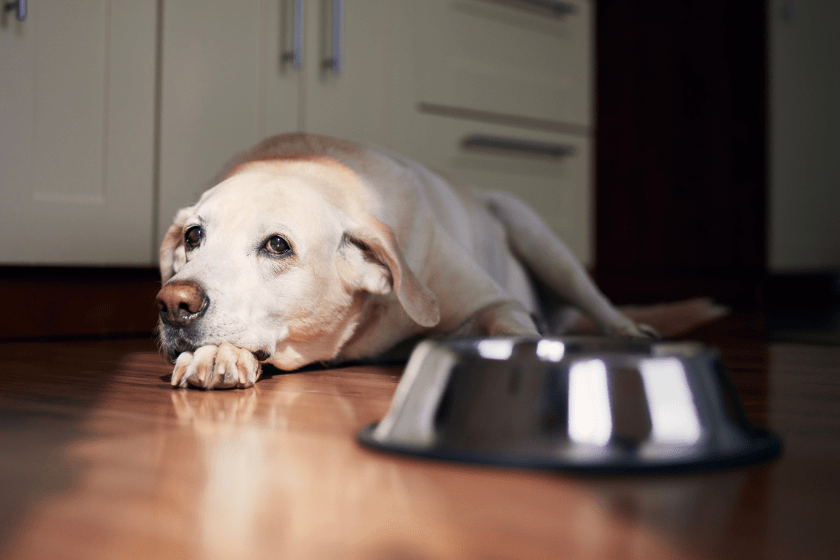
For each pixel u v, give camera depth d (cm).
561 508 57
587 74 325
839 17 456
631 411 67
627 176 405
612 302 386
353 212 141
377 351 153
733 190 416
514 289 199
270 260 126
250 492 61
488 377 71
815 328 265
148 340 207
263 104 239
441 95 280
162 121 221
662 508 57
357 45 257
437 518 54
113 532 51
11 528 52
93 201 210
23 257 199
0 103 194
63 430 85
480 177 293
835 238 464
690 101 410
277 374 137
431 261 155
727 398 73
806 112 439
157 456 73
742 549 48
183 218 141
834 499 59
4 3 193
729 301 416
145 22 217
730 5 411
